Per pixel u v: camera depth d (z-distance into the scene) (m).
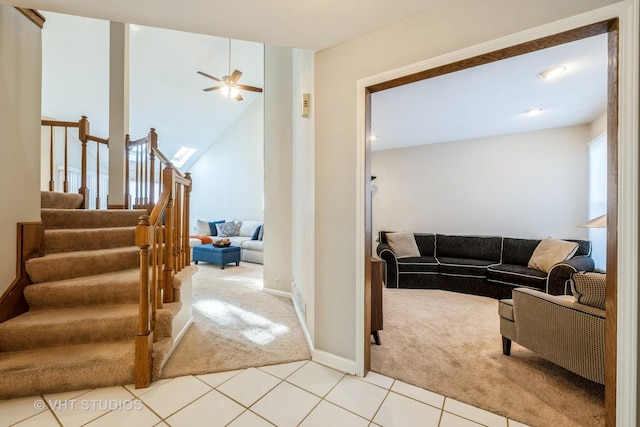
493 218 4.36
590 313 1.60
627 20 1.15
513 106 3.19
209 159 8.82
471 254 4.27
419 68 1.65
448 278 3.93
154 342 1.92
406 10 1.62
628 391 1.16
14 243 1.98
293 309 3.15
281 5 1.57
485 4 1.46
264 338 2.42
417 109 3.28
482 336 2.50
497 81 2.60
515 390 1.73
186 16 1.67
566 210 3.86
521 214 4.16
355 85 1.89
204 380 1.82
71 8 1.60
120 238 2.76
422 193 4.90
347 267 1.93
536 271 3.35
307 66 2.44
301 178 2.77
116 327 1.93
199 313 3.02
